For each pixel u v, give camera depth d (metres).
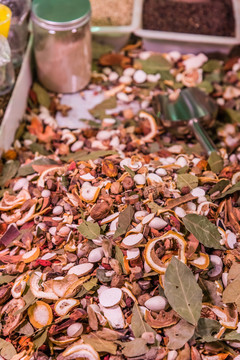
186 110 0.66
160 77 0.75
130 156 0.58
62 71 0.69
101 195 0.48
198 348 0.41
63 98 0.72
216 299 0.44
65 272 0.45
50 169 0.54
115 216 0.47
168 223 0.46
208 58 0.77
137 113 0.70
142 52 0.77
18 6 0.63
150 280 0.44
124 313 0.43
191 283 0.42
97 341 0.41
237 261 0.45
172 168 0.53
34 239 0.49
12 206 0.52
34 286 0.44
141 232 0.45
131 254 0.44
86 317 0.42
